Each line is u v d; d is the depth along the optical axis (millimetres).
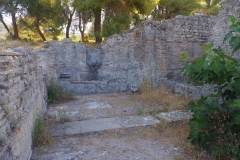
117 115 6449
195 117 4258
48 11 17422
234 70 3900
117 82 10422
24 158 3455
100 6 13984
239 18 6707
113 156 3996
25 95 4086
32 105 4516
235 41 3713
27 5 17078
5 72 2945
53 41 10812
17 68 3609
